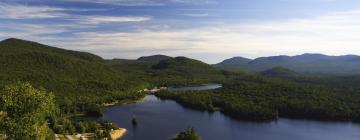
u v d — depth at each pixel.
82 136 169.12
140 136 177.62
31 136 90.25
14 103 89.56
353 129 197.25
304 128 199.50
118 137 175.25
